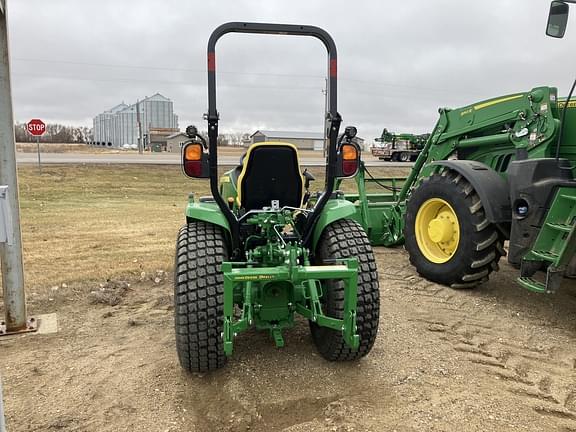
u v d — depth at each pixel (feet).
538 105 16.70
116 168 63.72
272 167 11.31
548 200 14.11
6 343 12.76
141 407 9.83
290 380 10.85
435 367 11.61
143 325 14.03
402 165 89.20
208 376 10.98
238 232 11.35
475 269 16.99
